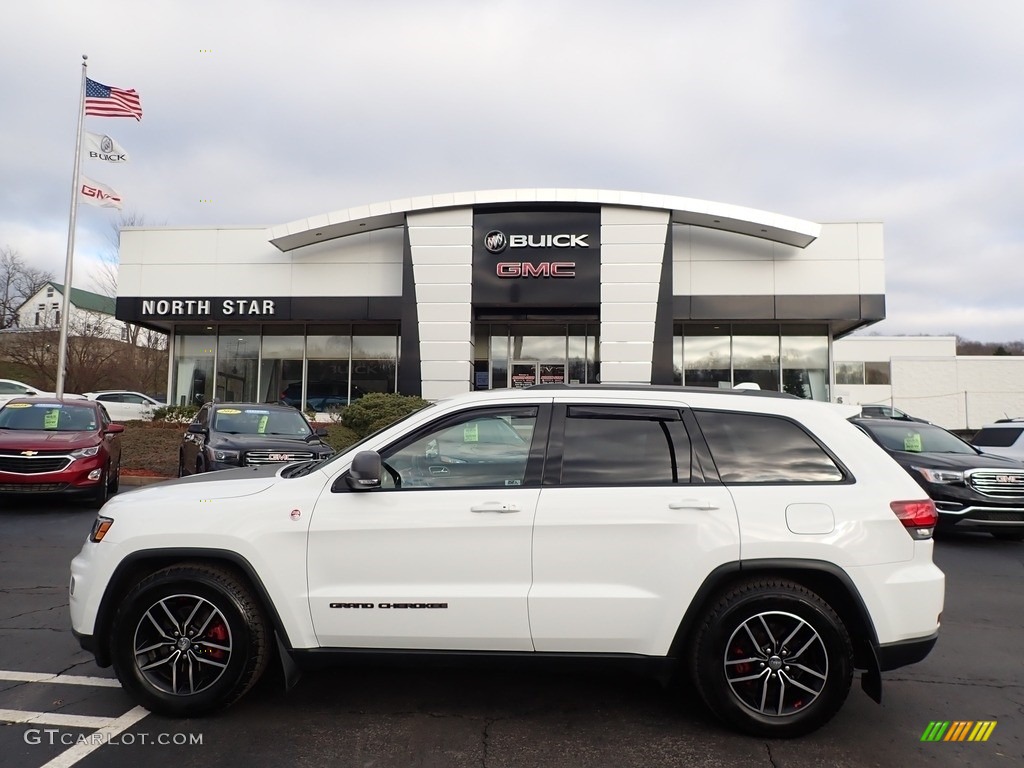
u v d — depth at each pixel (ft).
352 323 76.33
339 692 13.67
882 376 146.82
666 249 66.03
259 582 12.01
